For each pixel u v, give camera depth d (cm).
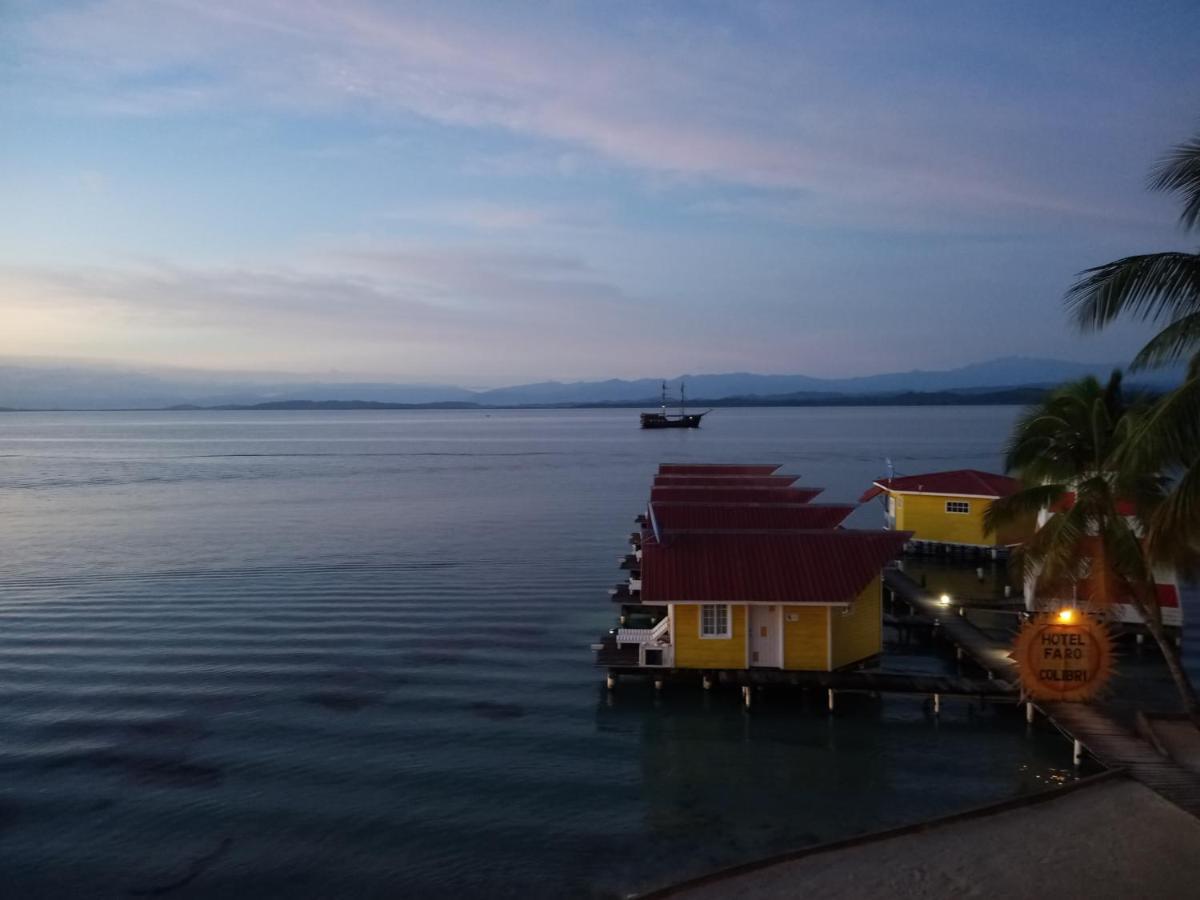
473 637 3538
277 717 2644
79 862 1844
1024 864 1627
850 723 2595
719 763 2330
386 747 2425
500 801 2111
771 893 1557
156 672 3073
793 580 2758
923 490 4966
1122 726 2309
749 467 5344
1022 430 2675
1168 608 3203
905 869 1623
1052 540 2544
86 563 5150
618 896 1708
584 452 15225
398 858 1856
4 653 3294
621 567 4609
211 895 1730
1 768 2284
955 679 2712
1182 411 1445
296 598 4231
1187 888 1527
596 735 2516
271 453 15700
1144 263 1577
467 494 8869
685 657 2817
